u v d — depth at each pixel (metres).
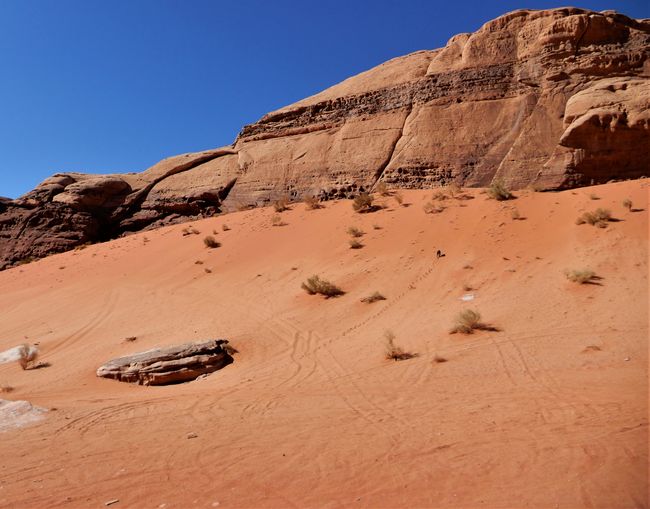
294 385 12.40
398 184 31.55
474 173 29.67
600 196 23.58
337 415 9.51
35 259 39.09
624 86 26.59
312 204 31.81
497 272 19.38
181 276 26.55
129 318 21.94
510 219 23.69
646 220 20.23
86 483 7.18
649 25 32.31
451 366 12.16
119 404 11.91
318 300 20.19
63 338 20.55
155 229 38.34
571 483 5.82
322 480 6.64
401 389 10.94
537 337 13.44
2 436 9.66
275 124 41.34
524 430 7.65
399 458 7.12
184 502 6.35
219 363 15.59
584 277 16.77
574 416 7.99
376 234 25.52
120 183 42.97
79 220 40.47
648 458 6.19
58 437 9.40
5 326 23.67
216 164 41.47
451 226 24.38
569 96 29.28
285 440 8.32
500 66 32.88
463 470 6.51
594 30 30.31
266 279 23.73
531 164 28.05
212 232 32.25
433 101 33.84
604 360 11.07
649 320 13.28
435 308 17.44
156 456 8.04
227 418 9.95
